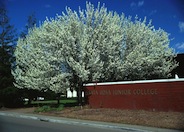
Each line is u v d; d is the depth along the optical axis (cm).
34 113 2306
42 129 1355
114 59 2502
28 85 2739
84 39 2384
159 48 2669
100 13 2556
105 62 2500
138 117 1667
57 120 1756
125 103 2114
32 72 2588
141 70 2622
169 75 2805
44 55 2509
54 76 2495
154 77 2747
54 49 2470
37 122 1722
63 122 1708
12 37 3428
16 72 2911
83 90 2547
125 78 2662
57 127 1455
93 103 2350
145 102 1989
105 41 2436
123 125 1447
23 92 3241
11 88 3105
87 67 2389
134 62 2488
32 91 3309
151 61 2542
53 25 2502
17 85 2889
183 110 1795
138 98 2031
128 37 2659
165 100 1883
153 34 2753
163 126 1353
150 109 1955
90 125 1549
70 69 2475
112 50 2461
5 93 3086
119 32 2617
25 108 2962
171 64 2791
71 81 2544
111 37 2483
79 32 2441
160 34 2788
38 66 2512
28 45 2928
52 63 2502
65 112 2177
